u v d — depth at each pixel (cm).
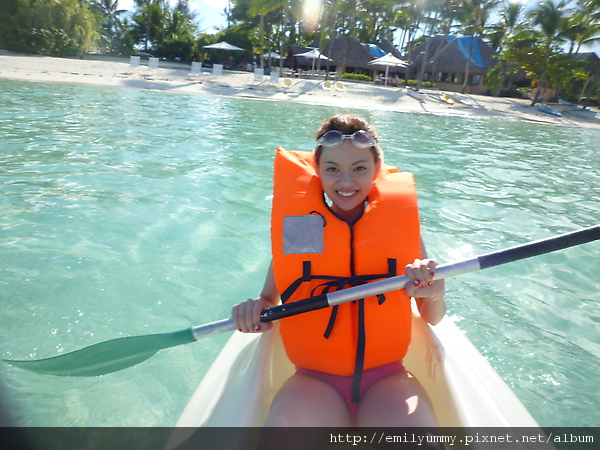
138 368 224
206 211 419
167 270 311
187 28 4519
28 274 291
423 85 3453
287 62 4341
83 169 522
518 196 567
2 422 185
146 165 563
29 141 645
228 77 2434
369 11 4091
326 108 1708
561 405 207
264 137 856
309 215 174
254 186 507
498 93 3544
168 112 1121
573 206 541
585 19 2764
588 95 3312
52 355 223
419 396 158
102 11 5128
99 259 317
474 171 708
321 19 3158
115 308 264
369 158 164
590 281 334
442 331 208
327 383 167
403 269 171
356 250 171
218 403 165
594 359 242
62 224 367
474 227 434
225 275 311
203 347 243
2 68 1867
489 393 171
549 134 1514
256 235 376
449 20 3397
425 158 791
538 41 2938
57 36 2722
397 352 170
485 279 329
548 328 270
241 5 3500
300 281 171
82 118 892
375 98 2319
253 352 190
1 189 433
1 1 2573
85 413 193
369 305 164
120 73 2166
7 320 246
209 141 765
